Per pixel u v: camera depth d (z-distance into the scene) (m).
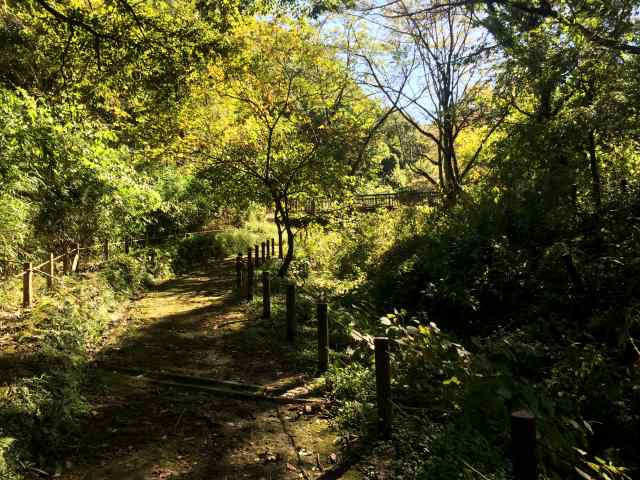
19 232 8.73
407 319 9.85
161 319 9.00
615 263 8.31
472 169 21.72
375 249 15.45
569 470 4.24
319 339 6.24
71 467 4.01
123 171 10.89
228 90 12.15
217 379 6.03
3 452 3.61
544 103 10.02
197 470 4.02
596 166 9.66
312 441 4.51
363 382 5.53
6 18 11.27
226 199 13.11
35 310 7.55
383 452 4.24
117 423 4.81
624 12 8.49
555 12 10.41
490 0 11.45
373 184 19.27
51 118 8.55
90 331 7.37
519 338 7.60
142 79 10.38
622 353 6.52
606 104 7.87
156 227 16.91
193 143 12.34
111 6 9.98
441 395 5.09
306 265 14.91
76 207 10.32
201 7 9.91
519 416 2.83
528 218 10.29
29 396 4.52
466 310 9.71
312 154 12.41
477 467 3.81
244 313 9.34
